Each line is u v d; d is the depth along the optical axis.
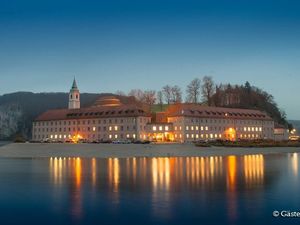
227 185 51.16
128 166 79.38
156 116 199.25
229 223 32.00
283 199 41.16
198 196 43.16
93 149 125.38
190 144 138.25
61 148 129.62
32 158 109.06
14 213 35.97
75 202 40.50
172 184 52.31
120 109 193.12
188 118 184.88
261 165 80.56
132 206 38.31
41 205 39.19
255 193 44.81
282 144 153.75
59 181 56.12
